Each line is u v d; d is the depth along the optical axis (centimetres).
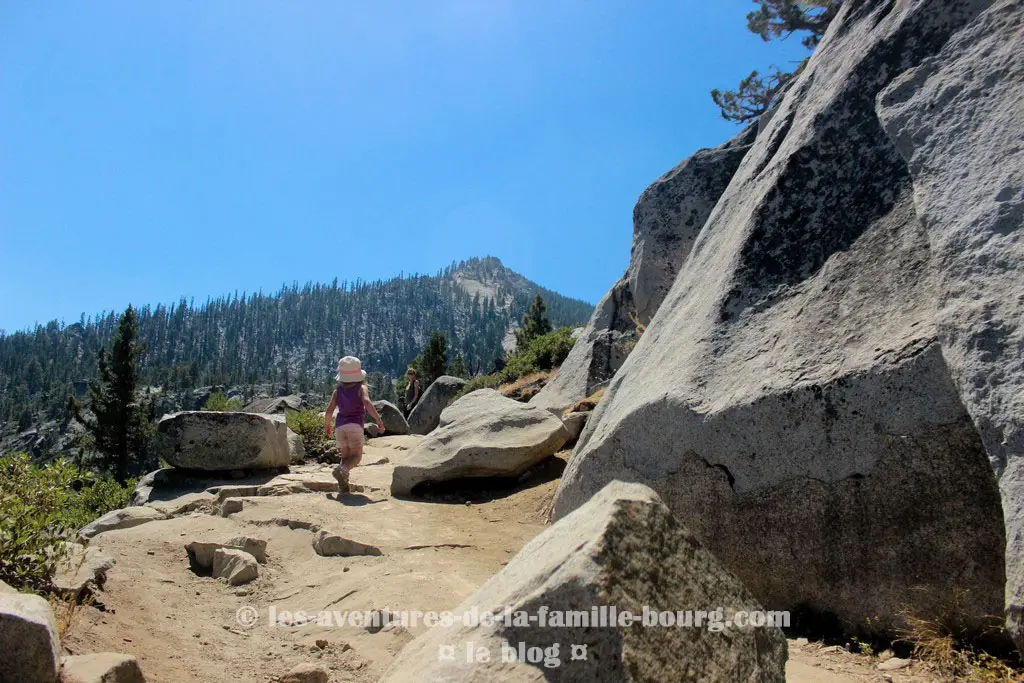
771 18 1956
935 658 360
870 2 666
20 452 487
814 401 429
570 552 240
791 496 436
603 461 553
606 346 1483
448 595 495
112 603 444
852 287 471
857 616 405
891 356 402
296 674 364
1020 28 428
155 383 16188
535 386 2239
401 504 815
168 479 950
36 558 401
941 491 384
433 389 2812
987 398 333
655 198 1330
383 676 303
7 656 278
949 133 436
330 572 572
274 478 938
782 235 550
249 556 580
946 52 477
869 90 557
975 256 372
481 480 906
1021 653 299
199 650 409
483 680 224
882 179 510
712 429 474
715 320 541
